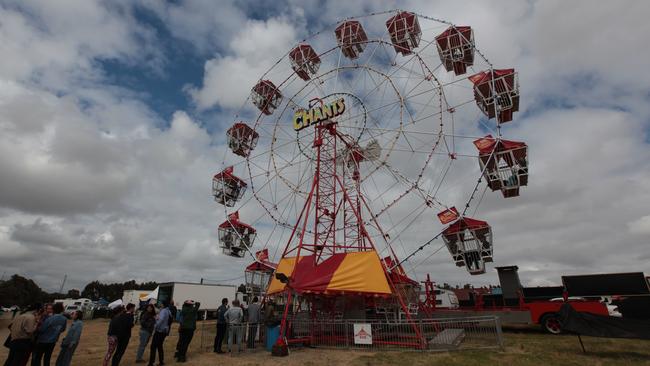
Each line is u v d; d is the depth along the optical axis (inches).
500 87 881.5
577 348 618.8
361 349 639.8
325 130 1011.9
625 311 805.2
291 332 687.1
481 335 682.2
